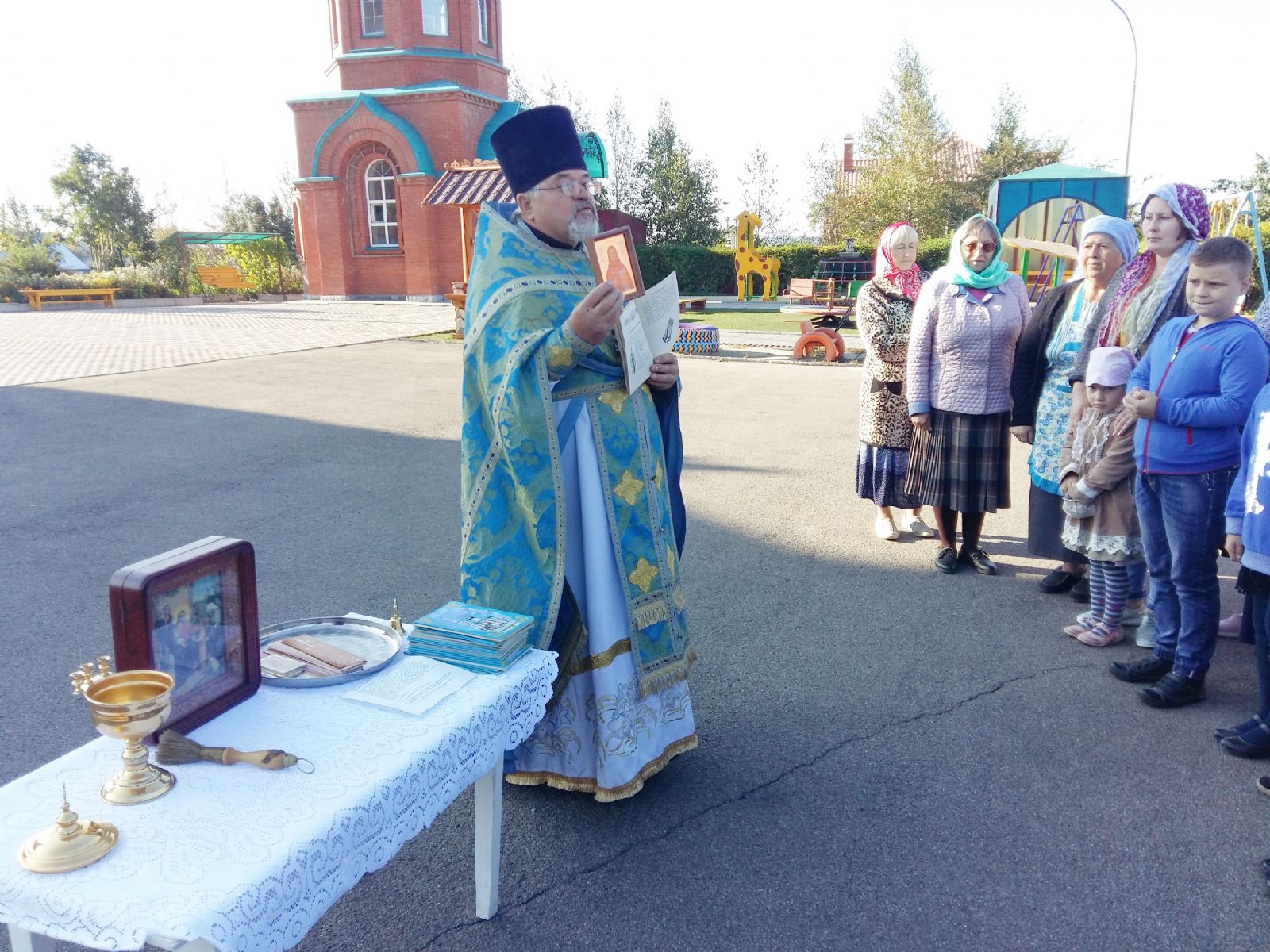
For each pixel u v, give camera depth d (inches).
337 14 1038.4
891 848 110.9
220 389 441.7
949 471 197.0
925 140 1497.3
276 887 58.5
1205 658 143.1
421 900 102.2
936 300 193.8
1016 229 668.1
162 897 55.6
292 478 285.0
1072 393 177.2
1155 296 155.4
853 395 449.1
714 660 162.6
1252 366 130.3
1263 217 1150.3
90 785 67.5
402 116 1031.0
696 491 274.7
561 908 100.6
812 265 1275.8
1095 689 151.6
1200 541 138.4
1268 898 101.8
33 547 221.0
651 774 118.8
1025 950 94.5
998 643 169.8
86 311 960.3
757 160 1721.2
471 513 111.1
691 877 105.6
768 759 130.5
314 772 69.1
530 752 117.7
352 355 569.9
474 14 1046.4
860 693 150.3
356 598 190.1
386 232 1070.4
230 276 1250.0
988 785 124.2
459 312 680.4
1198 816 117.1
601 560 111.2
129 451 318.3
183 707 73.9
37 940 63.8
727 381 493.4
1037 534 193.2
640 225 1251.8
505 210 112.4
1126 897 102.1
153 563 72.1
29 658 161.0
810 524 242.8
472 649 87.0
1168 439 138.5
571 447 110.3
